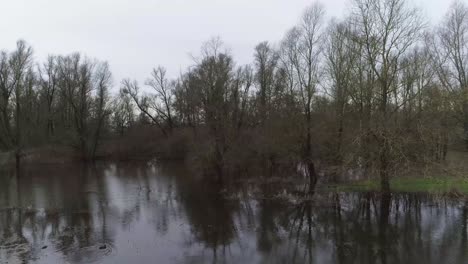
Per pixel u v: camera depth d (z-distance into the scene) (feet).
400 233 59.21
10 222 69.21
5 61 176.45
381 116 76.23
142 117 243.19
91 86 208.33
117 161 206.59
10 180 126.31
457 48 136.15
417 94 79.00
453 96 90.84
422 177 89.92
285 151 110.52
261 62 159.53
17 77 178.70
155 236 59.72
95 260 49.52
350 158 80.33
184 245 55.57
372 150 77.30
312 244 55.47
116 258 50.26
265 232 61.41
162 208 79.15
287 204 79.87
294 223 66.18
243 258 50.39
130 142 222.69
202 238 58.70
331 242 56.18
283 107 114.52
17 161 171.63
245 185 105.50
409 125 76.43
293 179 111.86
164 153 209.87
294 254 51.72
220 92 131.75
